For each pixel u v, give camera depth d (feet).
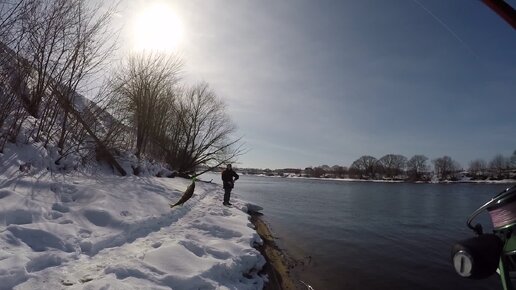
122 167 50.90
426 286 37.14
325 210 93.86
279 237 53.11
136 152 65.82
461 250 5.90
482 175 328.70
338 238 57.11
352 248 51.01
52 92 36.70
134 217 29.94
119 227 26.61
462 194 176.14
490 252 5.73
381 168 393.29
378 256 47.52
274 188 193.98
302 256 43.80
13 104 32.12
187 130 99.09
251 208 74.95
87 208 27.30
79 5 35.50
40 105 38.78
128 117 63.57
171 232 30.32
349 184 295.28
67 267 18.72
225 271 23.81
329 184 291.38
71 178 34.99
